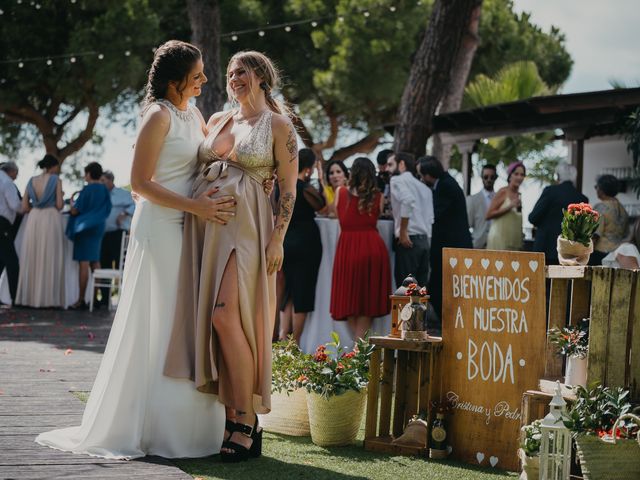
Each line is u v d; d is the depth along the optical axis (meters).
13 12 17.83
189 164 4.08
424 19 17.81
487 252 4.09
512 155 17.97
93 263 11.37
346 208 6.97
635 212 12.46
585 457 3.42
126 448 3.86
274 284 4.07
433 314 9.66
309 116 20.48
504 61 20.50
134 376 3.91
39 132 21.77
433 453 4.12
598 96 10.37
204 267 3.92
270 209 4.05
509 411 3.98
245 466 3.79
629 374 3.71
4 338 7.97
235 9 18.16
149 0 18.12
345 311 6.91
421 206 7.37
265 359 3.95
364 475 3.72
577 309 3.97
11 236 11.05
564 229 3.94
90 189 11.06
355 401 4.37
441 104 15.27
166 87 4.11
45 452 3.80
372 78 17.41
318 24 18.23
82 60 17.69
